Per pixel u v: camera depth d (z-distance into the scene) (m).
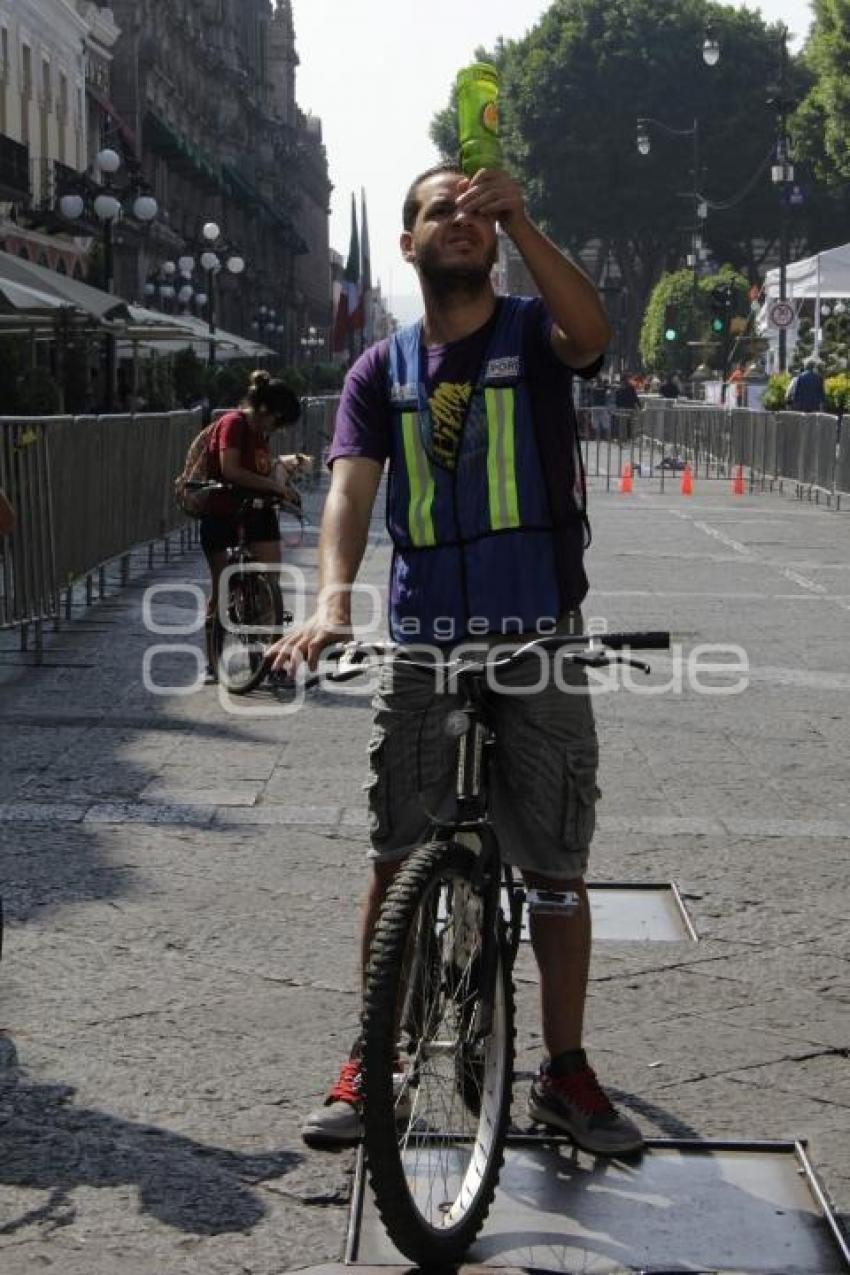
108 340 33.97
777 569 20.70
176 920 7.17
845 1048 5.91
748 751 10.57
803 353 56.94
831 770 10.07
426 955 4.56
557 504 4.93
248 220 115.62
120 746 10.59
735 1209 4.77
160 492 20.44
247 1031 6.00
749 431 38.75
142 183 38.00
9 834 8.46
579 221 102.44
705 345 78.75
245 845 8.31
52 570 14.46
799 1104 5.45
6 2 50.94
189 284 84.44
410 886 4.44
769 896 7.60
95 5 68.50
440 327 4.92
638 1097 5.48
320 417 45.38
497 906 4.80
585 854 5.04
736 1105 5.44
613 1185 4.91
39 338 31.42
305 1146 5.13
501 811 5.03
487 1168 4.62
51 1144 5.12
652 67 99.25
